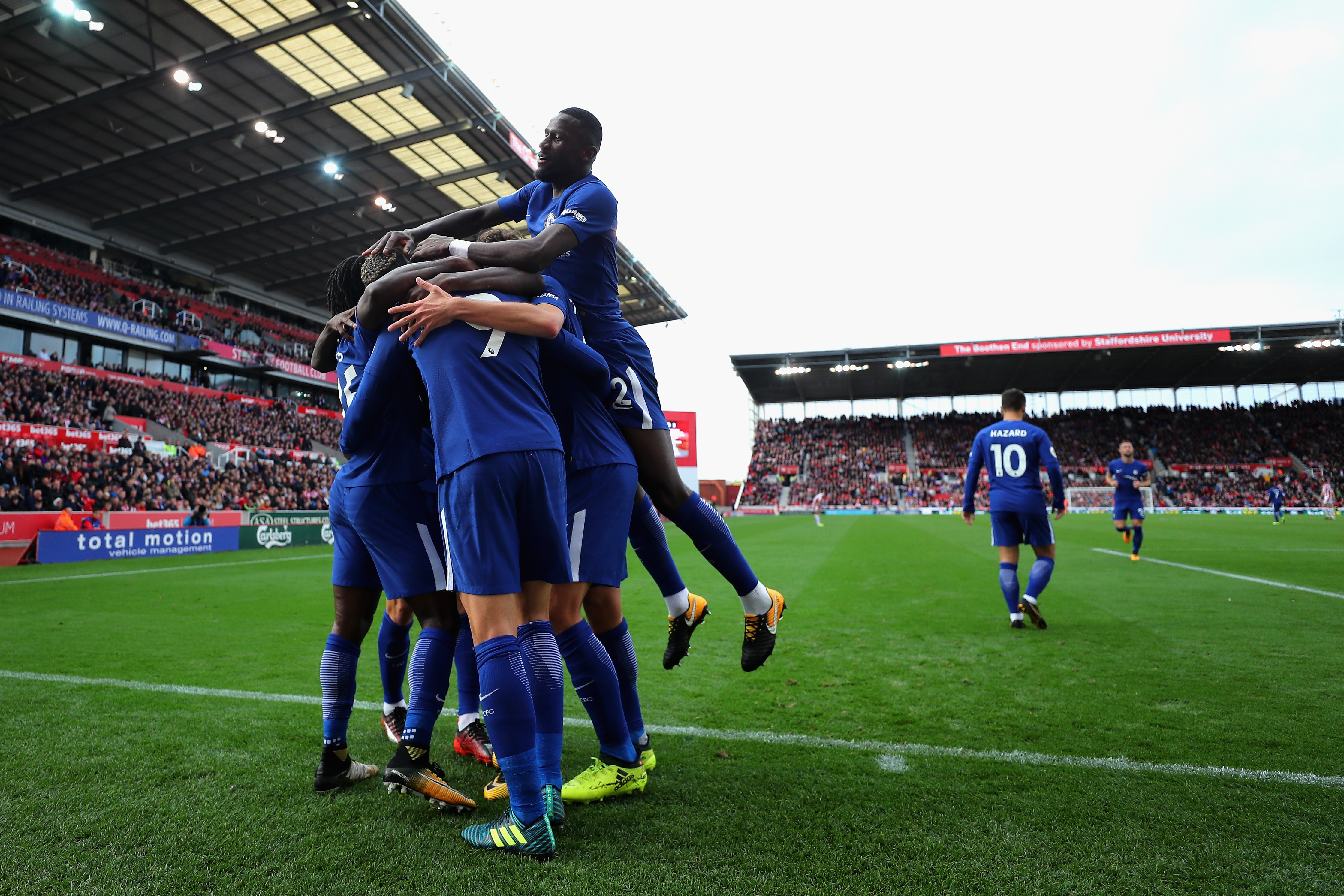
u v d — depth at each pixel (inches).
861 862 64.4
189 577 371.6
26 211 893.8
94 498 618.2
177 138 757.3
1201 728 103.5
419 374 88.2
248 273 1160.2
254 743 101.9
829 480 1765.5
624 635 92.8
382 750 100.6
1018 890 59.2
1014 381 1721.2
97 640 189.8
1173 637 171.9
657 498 101.0
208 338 1058.7
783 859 65.4
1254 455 1520.7
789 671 146.9
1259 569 321.1
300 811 78.2
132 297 997.2
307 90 679.1
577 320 91.7
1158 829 70.6
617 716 83.3
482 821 76.4
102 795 81.9
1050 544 190.5
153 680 142.6
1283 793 79.4
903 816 74.6
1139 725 105.7
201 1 560.4
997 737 101.4
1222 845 67.2
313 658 165.5
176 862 65.7
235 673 149.0
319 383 1291.8
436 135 755.4
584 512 85.4
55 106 684.1
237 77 656.4
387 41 619.5
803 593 273.4
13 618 229.9
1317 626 183.8
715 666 153.0
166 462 764.6
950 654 159.0
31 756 95.1
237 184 850.8
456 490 71.5
